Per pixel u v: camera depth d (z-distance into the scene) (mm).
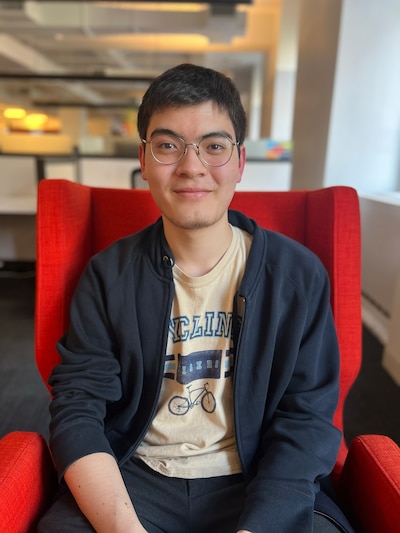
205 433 745
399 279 1972
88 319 757
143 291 752
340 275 869
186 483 716
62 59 8047
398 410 1717
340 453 892
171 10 5137
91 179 3664
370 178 3006
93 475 636
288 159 3744
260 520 588
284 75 6164
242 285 731
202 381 753
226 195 698
